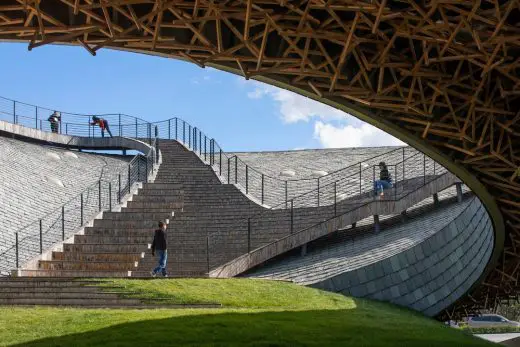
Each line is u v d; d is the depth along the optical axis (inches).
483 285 994.7
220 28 412.5
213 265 927.7
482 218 976.9
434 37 431.2
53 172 1309.1
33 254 965.8
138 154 1418.6
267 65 461.1
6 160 1246.3
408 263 825.5
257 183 1295.5
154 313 581.0
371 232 984.3
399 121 544.1
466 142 548.1
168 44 415.2
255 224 1015.0
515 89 483.5
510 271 964.6
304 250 947.3
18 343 478.3
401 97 488.4
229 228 1011.3
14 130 1476.4
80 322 541.6
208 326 520.1
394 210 956.6
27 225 1037.8
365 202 1003.9
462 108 519.8
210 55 427.2
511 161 569.0
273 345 465.4
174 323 530.3
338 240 984.3
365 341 492.4
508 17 439.5
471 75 486.0
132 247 909.2
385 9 398.0
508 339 1209.4
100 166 1456.7
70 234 1037.8
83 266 861.8
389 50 471.8
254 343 467.2
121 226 995.3
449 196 1053.8
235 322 538.3
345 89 474.3
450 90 497.0
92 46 427.5
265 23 422.9
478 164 590.9
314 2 404.2
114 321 538.9
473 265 928.3
